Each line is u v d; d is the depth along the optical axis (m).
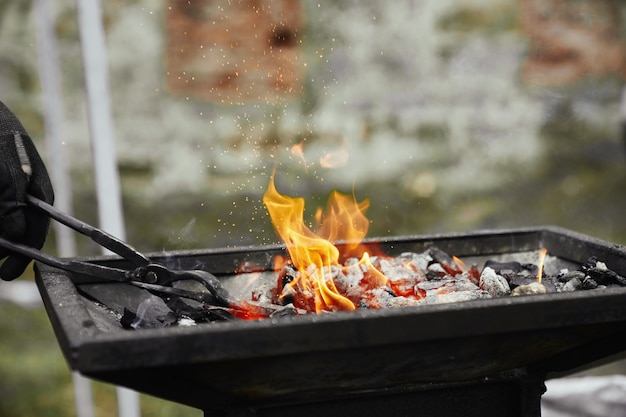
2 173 1.58
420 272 1.78
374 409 1.49
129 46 4.25
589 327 1.39
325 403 1.47
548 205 4.84
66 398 3.51
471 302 1.28
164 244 4.30
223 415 1.44
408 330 1.24
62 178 3.21
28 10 4.12
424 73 4.66
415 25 4.62
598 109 4.88
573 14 4.81
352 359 1.31
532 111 4.82
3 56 4.11
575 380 2.40
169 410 3.46
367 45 4.56
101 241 1.58
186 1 4.31
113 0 4.21
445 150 4.72
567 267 1.87
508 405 1.57
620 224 4.90
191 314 1.49
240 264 1.83
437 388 1.51
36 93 4.16
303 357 1.27
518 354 1.43
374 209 4.61
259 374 1.30
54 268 1.63
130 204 4.29
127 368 1.15
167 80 4.32
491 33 4.73
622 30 4.86
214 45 4.36
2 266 1.67
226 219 4.39
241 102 4.42
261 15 4.39
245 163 4.43
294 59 4.46
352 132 4.58
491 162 4.78
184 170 4.36
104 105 2.36
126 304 1.67
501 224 4.76
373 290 1.63
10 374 3.65
